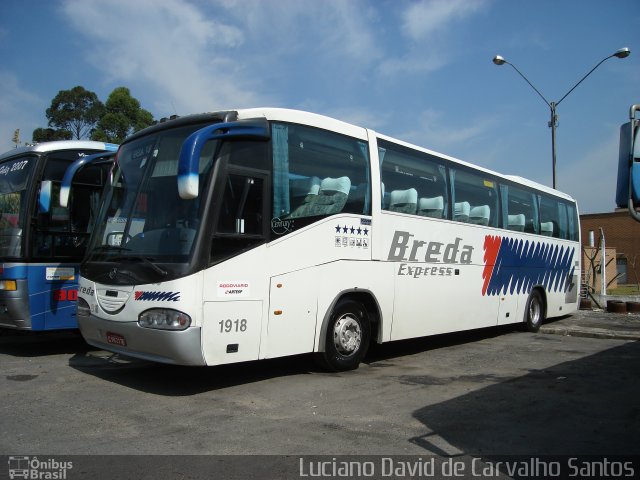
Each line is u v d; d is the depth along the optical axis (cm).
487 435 510
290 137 704
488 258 1104
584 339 1172
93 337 683
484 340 1158
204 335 586
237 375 744
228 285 611
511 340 1155
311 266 709
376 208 818
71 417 545
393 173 867
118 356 872
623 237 4022
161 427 516
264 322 648
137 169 698
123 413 559
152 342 593
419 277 903
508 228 1188
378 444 479
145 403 597
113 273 639
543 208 1362
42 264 848
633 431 527
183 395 633
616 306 1755
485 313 1096
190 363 581
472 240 1051
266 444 474
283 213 679
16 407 578
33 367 784
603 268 2122
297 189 702
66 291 872
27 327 830
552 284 1385
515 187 1234
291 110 718
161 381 701
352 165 789
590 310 1855
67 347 963
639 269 3912
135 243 645
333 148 763
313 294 712
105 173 938
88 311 678
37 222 850
